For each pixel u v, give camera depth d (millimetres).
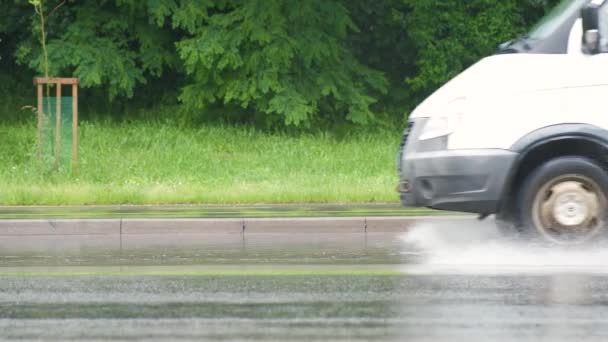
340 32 50094
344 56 51156
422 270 19781
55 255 23266
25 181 37312
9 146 44938
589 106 20812
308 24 48969
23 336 13914
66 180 37875
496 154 20875
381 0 55344
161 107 53000
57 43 49219
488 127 20984
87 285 18141
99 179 38438
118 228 27125
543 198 21156
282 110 47094
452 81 21906
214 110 50406
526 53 21406
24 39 53656
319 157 43594
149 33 50812
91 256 23016
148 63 50562
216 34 47375
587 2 21375
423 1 53000
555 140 20750
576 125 20750
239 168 41656
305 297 16719
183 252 23672
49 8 51781
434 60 53469
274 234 27000
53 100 43375
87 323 14727
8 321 14898
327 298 16609
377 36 56312
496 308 15641
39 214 29719
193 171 40969
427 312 15375
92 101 54156
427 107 21781
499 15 53656
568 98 20859
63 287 17938
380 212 29406
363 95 50344
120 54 50188
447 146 21156
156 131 47000
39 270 20469
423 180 21484
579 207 21125
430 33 53469
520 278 18453
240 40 47344
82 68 48812
